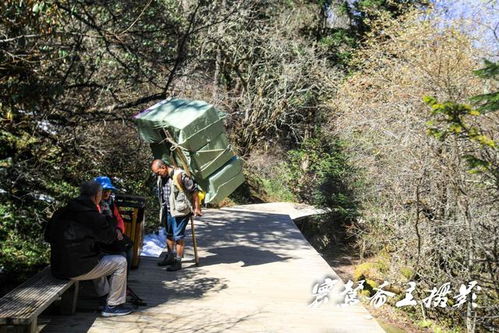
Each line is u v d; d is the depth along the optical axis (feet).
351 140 47.26
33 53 19.97
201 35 43.39
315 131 63.10
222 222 34.99
